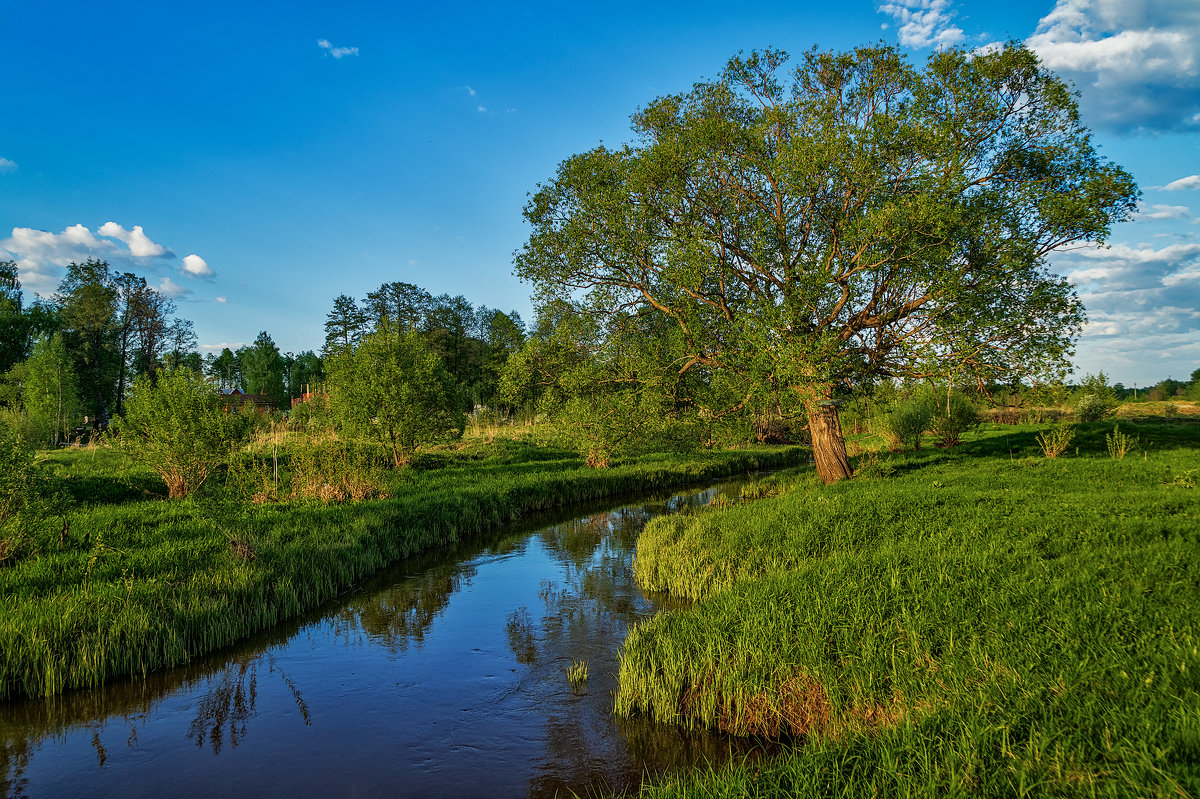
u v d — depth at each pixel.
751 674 6.13
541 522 18.48
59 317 50.03
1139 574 7.14
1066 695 4.45
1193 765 3.38
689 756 5.68
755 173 18.44
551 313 20.78
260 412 33.38
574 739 6.04
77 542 10.49
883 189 15.91
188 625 8.11
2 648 6.83
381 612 10.06
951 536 9.88
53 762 5.63
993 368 16.14
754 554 11.17
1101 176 15.16
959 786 3.59
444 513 15.84
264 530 12.28
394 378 23.48
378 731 6.23
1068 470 17.52
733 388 18.22
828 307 18.00
